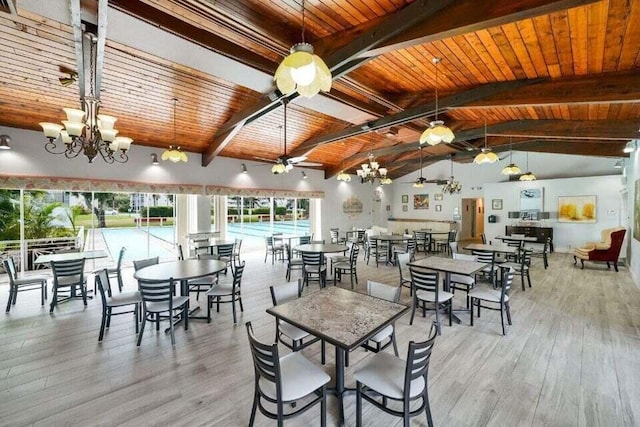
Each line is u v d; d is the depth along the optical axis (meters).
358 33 2.73
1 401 2.25
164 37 2.71
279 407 1.70
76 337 3.32
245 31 2.73
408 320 3.82
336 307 2.36
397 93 4.48
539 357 2.88
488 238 10.26
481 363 2.78
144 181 6.39
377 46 2.59
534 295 4.87
